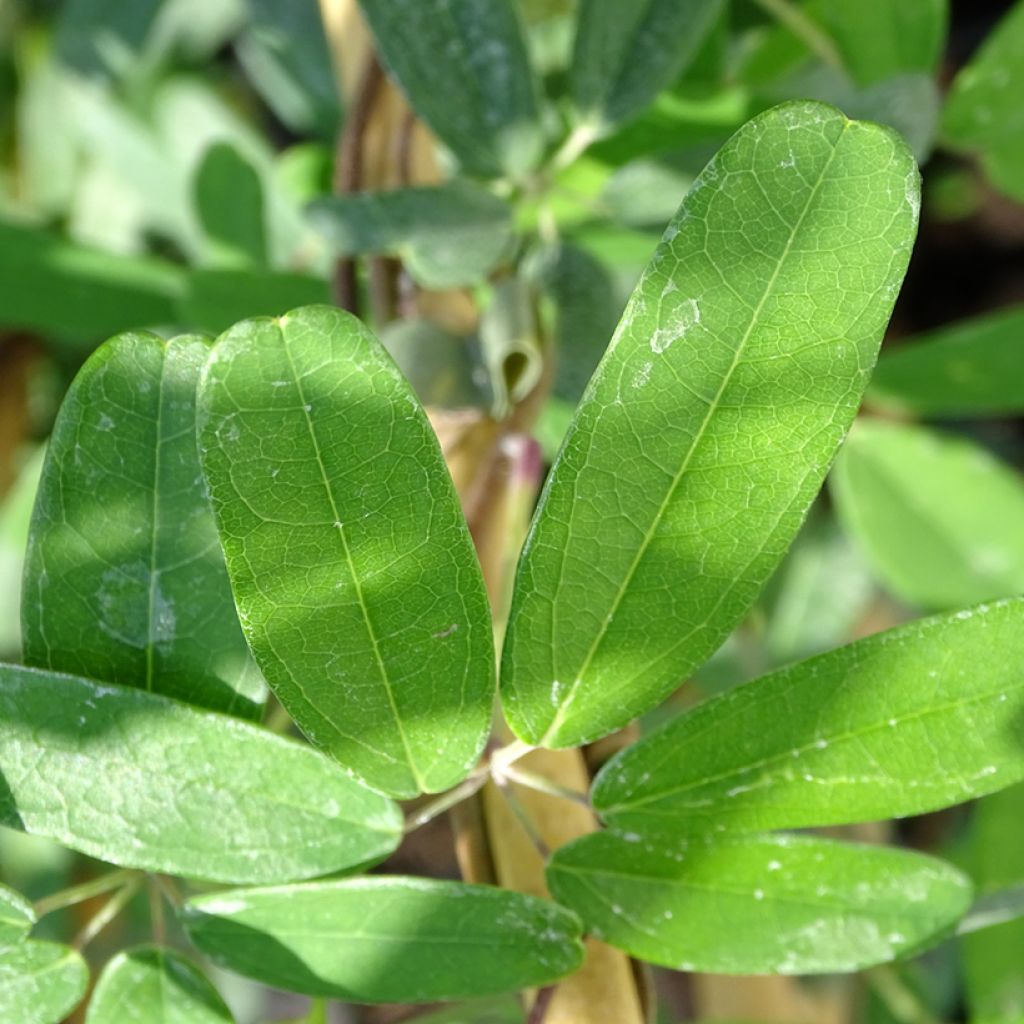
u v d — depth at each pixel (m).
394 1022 0.38
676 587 0.29
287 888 0.30
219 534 0.28
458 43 0.38
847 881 0.30
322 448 0.27
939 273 0.78
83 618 0.29
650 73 0.39
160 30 0.60
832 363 0.28
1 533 0.50
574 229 0.42
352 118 0.40
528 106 0.38
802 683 0.29
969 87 0.41
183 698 0.30
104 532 0.29
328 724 0.29
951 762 0.29
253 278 0.43
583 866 0.30
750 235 0.27
